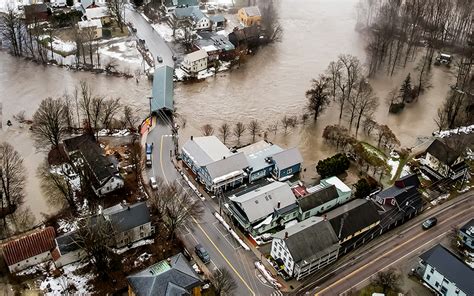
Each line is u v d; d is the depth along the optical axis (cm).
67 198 11075
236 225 11069
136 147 13238
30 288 9338
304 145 14038
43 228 10662
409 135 14738
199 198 11744
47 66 17388
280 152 12600
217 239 10644
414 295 9556
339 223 10412
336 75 16100
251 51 19188
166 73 16312
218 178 11800
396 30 19912
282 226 11106
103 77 16950
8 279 9525
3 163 11700
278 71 18112
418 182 12156
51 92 15888
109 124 14050
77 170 12131
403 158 13575
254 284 9638
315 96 14912
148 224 10406
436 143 12950
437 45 19688
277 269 9981
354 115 15412
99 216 10219
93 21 19275
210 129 14062
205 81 17162
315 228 10088
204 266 9938
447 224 11319
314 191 11619
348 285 9706
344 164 12675
